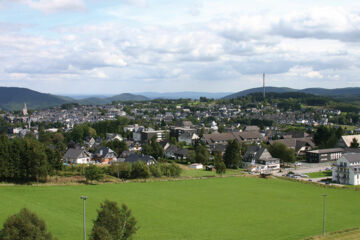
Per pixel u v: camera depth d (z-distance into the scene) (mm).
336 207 100688
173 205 98000
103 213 54906
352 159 144500
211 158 196625
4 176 117062
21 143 121688
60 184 118000
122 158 184625
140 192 112562
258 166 175875
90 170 123875
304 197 113438
